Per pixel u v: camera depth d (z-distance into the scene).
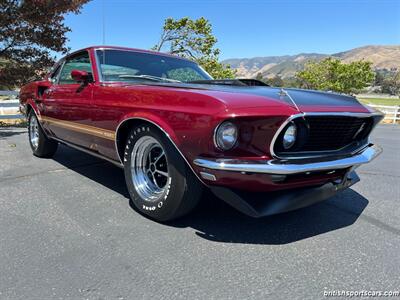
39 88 4.73
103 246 2.46
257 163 2.25
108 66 3.58
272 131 2.24
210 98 2.35
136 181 3.02
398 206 3.55
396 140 9.86
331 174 2.71
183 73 4.02
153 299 1.90
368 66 28.58
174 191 2.61
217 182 2.36
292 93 2.68
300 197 2.56
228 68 17.88
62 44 11.76
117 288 1.98
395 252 2.50
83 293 1.93
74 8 11.05
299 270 2.23
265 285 2.05
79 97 3.58
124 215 3.02
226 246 2.52
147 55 3.99
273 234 2.75
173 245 2.50
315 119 2.42
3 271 2.13
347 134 2.75
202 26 17.20
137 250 2.42
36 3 10.21
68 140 4.14
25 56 11.49
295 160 2.36
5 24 10.37
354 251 2.51
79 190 3.67
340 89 28.58
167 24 17.16
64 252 2.37
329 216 3.18
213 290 1.99
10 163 4.82
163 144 2.63
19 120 11.07
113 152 3.25
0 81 11.31
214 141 2.26
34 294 1.91
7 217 2.93
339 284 2.08
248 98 2.37
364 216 3.22
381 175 5.02
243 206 2.38
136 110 2.81
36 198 3.40
